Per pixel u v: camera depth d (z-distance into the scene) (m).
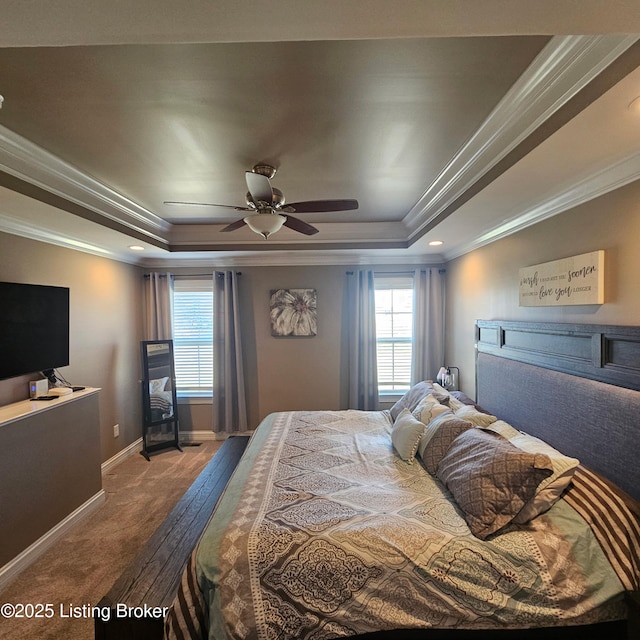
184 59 1.34
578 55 1.26
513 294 2.93
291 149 2.12
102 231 3.06
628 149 1.62
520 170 1.86
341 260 4.71
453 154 2.21
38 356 2.97
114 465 4.05
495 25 0.91
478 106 1.68
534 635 1.54
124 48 1.27
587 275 2.04
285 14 0.86
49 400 2.83
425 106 1.68
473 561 1.55
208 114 1.74
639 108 1.30
